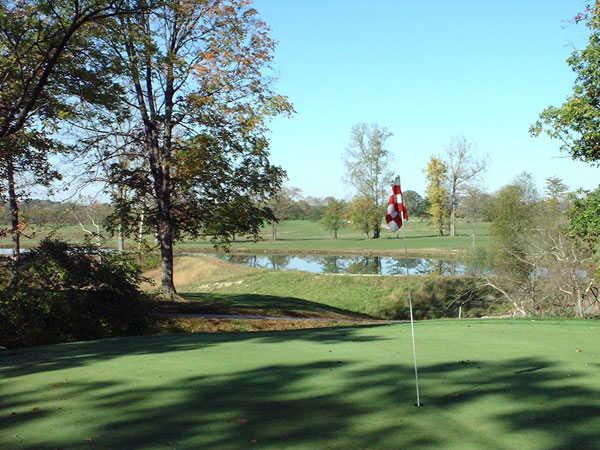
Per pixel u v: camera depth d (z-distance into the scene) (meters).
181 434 6.12
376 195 80.94
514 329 13.32
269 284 47.09
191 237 28.81
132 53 24.80
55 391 8.05
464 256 41.09
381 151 78.88
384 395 7.47
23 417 6.86
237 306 27.48
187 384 8.21
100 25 21.58
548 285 28.02
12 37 19.61
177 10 23.83
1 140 19.30
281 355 10.33
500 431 6.06
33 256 18.55
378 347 11.01
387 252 67.25
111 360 10.22
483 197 65.69
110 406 7.22
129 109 25.08
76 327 18.02
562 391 7.52
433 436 5.94
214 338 13.19
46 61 19.55
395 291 41.50
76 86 20.98
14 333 16.88
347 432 6.10
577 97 17.81
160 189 26.62
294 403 7.18
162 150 26.06
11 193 23.91
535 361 9.40
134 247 29.16
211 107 25.95
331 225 97.44
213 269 53.81
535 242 29.52
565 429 6.09
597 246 27.06
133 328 19.88
